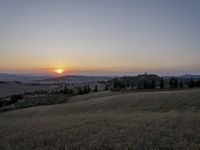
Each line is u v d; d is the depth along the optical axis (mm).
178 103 30047
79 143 8602
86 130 10883
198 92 36500
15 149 8297
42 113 42781
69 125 12641
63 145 8445
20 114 45312
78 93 101250
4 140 9844
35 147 8492
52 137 9695
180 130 10148
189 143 8148
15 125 14414
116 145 8016
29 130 11828
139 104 33969
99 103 41656
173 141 8367
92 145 8180
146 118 14312
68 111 40250
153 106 30875
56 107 46938
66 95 92938
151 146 7875
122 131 10227
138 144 8102
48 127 12445
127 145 8031
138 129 10586
